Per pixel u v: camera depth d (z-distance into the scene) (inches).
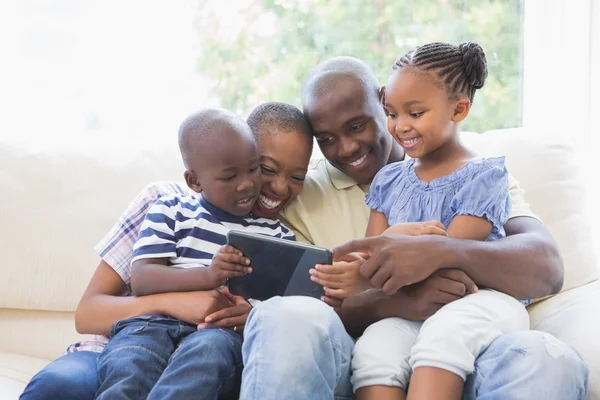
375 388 42.7
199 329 48.4
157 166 63.3
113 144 64.4
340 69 55.7
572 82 76.5
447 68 50.3
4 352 59.2
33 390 45.5
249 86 81.7
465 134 63.7
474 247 46.2
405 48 81.2
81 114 81.4
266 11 81.5
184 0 81.1
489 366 41.3
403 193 53.4
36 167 61.5
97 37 81.2
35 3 80.3
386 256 46.2
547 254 48.0
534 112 79.1
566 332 47.8
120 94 81.4
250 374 38.4
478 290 46.9
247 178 52.9
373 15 81.0
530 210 57.3
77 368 47.5
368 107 54.9
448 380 40.9
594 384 42.8
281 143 54.0
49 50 80.9
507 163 60.0
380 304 48.9
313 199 59.4
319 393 38.6
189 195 57.2
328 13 81.3
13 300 59.2
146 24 81.3
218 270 48.2
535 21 78.4
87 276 59.5
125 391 44.1
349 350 42.9
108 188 61.7
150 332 48.5
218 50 81.6
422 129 50.6
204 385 43.1
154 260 52.0
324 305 41.0
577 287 56.8
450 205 50.5
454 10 80.5
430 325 43.3
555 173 59.6
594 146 75.1
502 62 80.5
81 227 60.3
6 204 60.0
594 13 74.9
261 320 39.5
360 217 58.6
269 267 47.9
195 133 53.6
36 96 80.9
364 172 57.6
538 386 38.6
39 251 59.6
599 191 74.0
